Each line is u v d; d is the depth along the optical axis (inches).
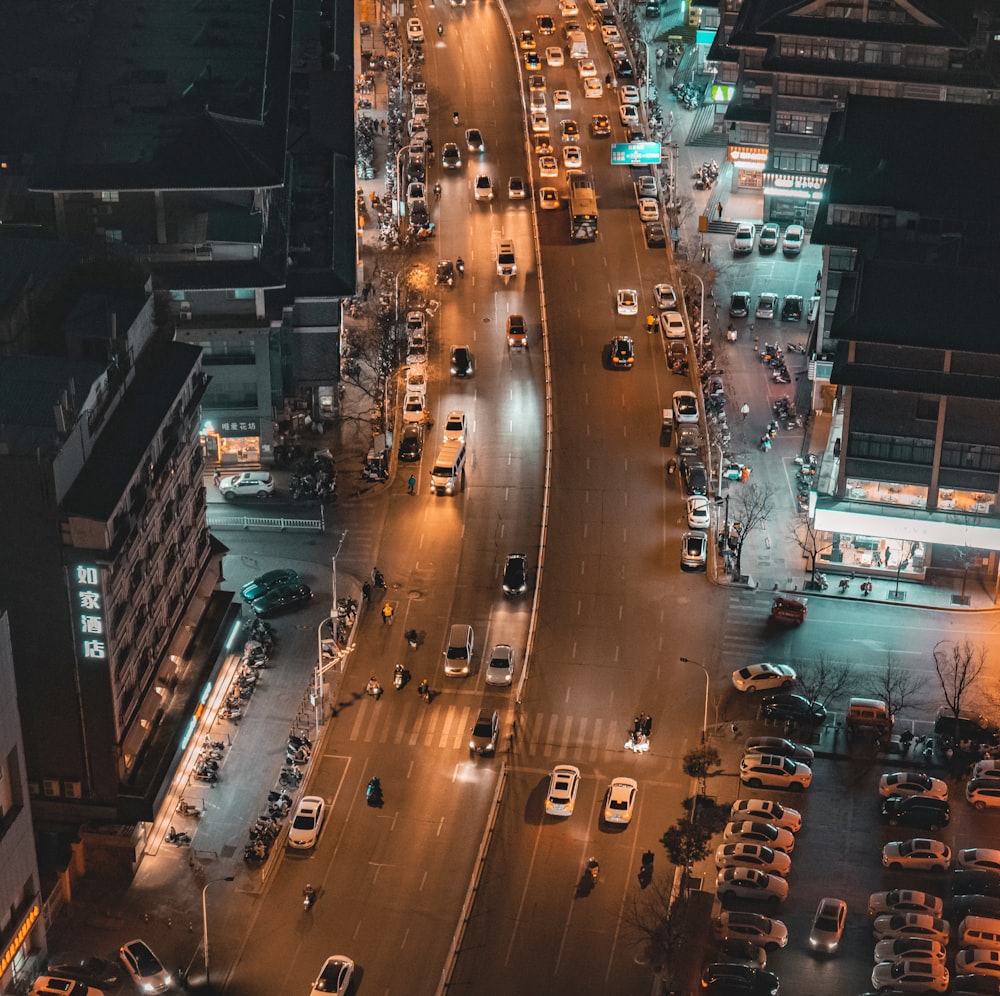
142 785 6353.3
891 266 7706.7
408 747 7042.3
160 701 6692.9
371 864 6491.1
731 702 7268.7
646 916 6230.3
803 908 6299.2
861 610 7819.9
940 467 7736.2
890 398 7672.2
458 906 6314.0
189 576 7091.5
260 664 7386.8
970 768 6939.0
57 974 5949.8
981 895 6294.3
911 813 6643.7
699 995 5935.0
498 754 6998.0
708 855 6515.8
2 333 6378.0
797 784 6796.3
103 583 5930.1
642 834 6609.3
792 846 6510.8
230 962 6082.7
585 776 6884.8
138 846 6441.9
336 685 7342.5
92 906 6299.2
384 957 6107.3
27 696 6122.1
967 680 7362.2
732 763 6968.5
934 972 5925.2
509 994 5949.8
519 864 6481.3
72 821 6368.1
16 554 5866.1
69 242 7027.6
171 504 6707.7
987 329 7490.2
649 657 7524.6
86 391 6028.5
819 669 7411.4
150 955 5989.2
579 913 6269.7
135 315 6614.2
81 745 6220.5
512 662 7411.4
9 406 5915.4
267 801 6747.1
